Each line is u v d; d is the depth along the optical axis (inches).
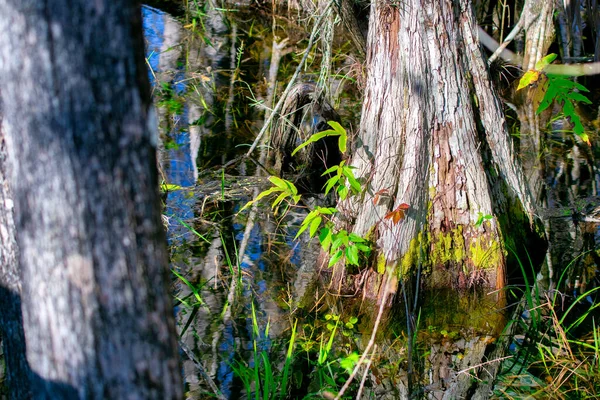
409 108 157.2
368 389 133.9
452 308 160.2
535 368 141.3
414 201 157.4
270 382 129.3
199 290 161.9
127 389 68.1
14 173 66.6
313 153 218.4
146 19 348.2
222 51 316.2
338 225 165.9
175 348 72.1
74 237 65.1
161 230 70.3
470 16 164.7
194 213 195.2
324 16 212.5
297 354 142.6
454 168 161.9
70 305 66.1
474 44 166.1
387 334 151.3
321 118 220.2
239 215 195.6
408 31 156.2
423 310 159.2
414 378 137.4
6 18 62.9
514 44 304.3
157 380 69.5
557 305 162.4
